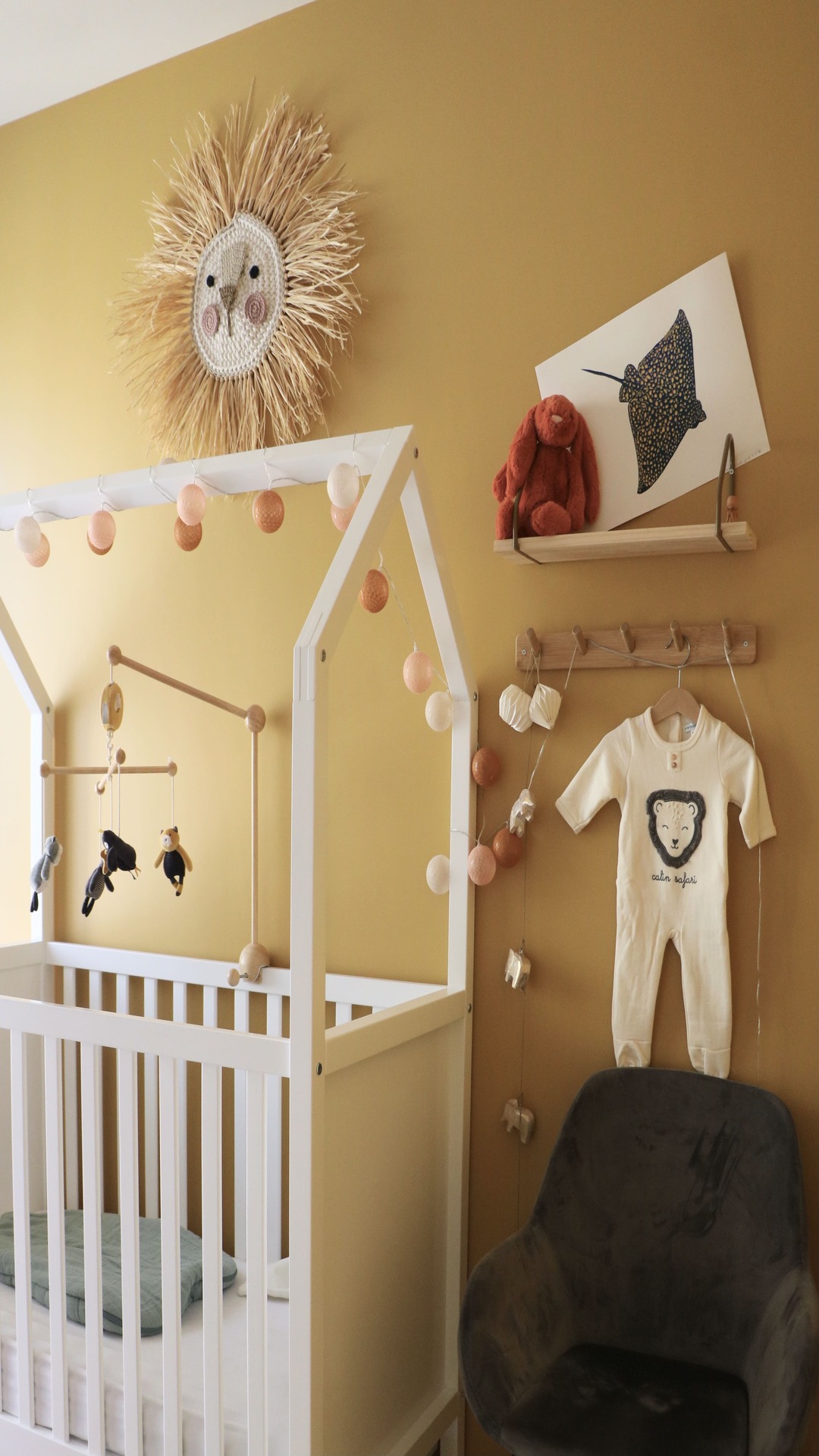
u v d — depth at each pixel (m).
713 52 1.97
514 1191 2.07
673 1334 1.74
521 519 2.00
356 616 2.29
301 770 1.54
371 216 2.29
